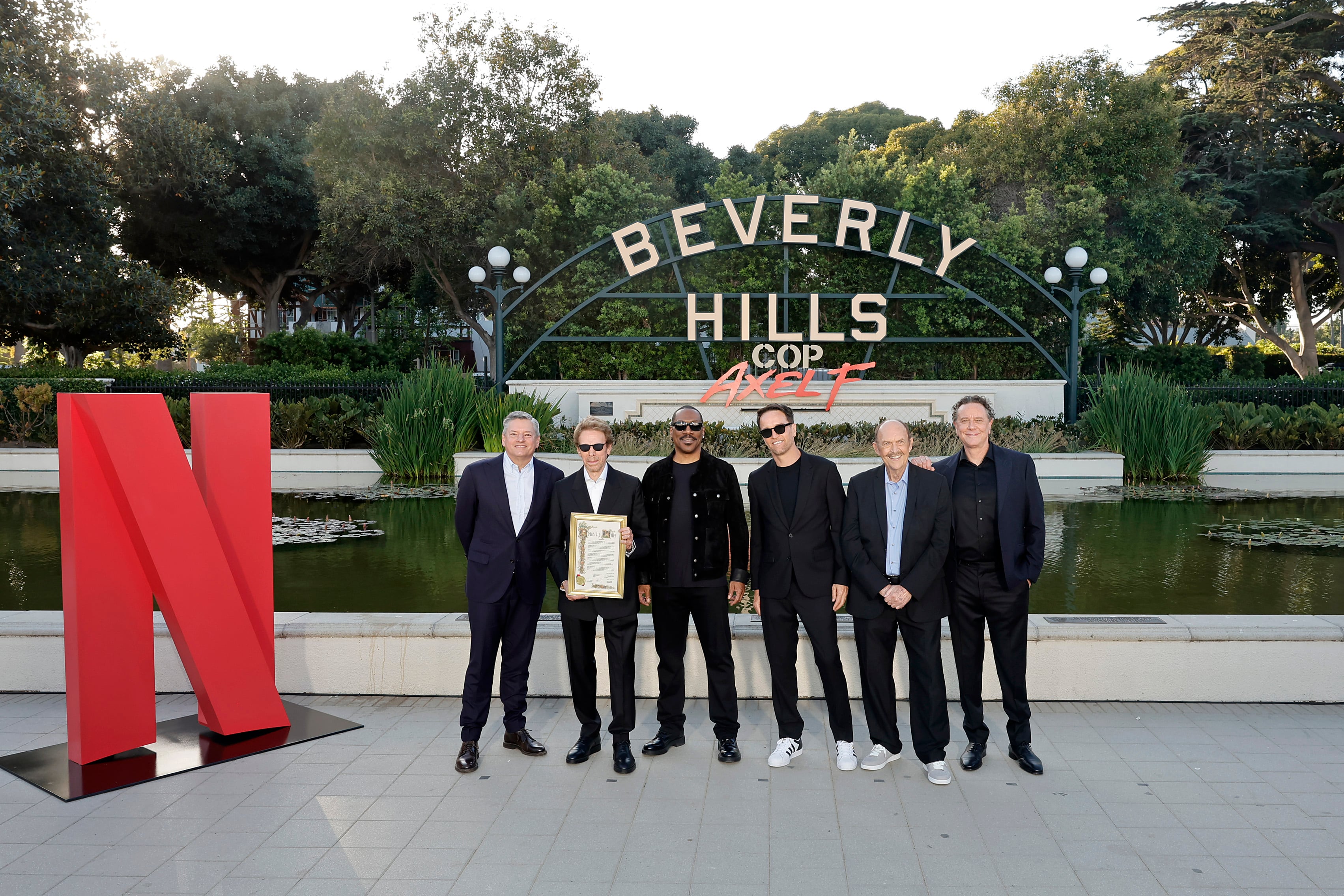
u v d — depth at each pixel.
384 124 24.22
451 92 24.05
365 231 23.64
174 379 17.92
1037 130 22.30
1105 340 30.38
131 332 24.97
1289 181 27.84
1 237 19.23
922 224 18.28
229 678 4.13
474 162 24.05
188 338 45.53
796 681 3.92
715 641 3.94
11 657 4.82
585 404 16.41
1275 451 14.47
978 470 3.84
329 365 23.77
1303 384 17.72
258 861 3.02
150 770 3.78
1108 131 21.86
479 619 3.90
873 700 3.82
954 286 17.02
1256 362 30.20
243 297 39.59
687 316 18.17
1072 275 16.50
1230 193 28.78
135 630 3.97
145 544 3.87
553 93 24.67
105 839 3.19
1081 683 4.57
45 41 20.36
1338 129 28.89
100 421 3.74
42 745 4.09
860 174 18.62
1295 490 12.20
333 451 14.54
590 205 20.00
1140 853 3.04
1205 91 30.22
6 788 3.63
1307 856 3.01
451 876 2.91
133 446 3.84
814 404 16.00
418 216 23.61
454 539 8.48
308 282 36.66
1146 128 21.89
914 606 3.71
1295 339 54.62
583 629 3.90
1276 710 4.43
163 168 24.50
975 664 3.83
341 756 3.97
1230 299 34.84
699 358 18.78
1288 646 4.49
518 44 24.34
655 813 3.39
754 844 3.13
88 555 3.81
